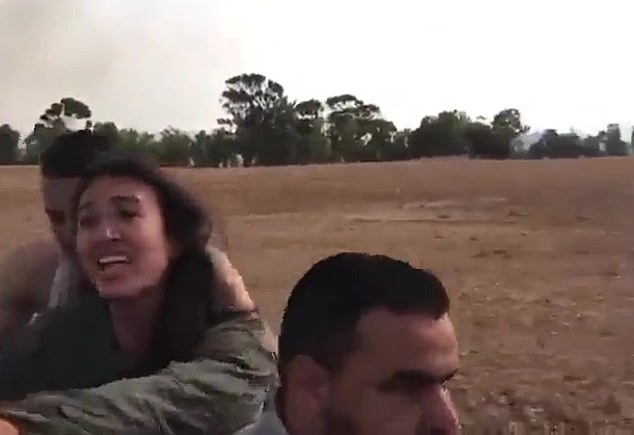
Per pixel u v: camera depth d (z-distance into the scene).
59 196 2.95
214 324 2.33
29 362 2.48
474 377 8.59
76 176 2.90
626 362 8.93
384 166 41.62
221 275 2.36
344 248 18.19
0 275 3.24
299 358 1.72
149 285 2.28
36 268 3.20
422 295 1.69
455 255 16.77
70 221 2.75
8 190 28.59
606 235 18.59
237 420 2.23
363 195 31.28
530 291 12.73
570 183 30.86
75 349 2.43
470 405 7.89
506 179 33.41
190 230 2.33
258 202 28.67
